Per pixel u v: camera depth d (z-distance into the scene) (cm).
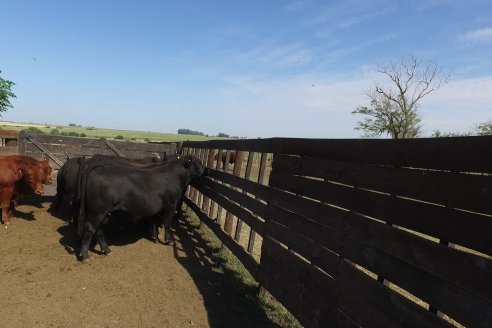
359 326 299
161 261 667
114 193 635
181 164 764
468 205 219
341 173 342
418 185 256
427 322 234
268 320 466
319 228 367
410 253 254
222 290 550
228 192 701
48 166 836
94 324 432
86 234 633
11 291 497
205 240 830
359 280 303
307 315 379
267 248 491
